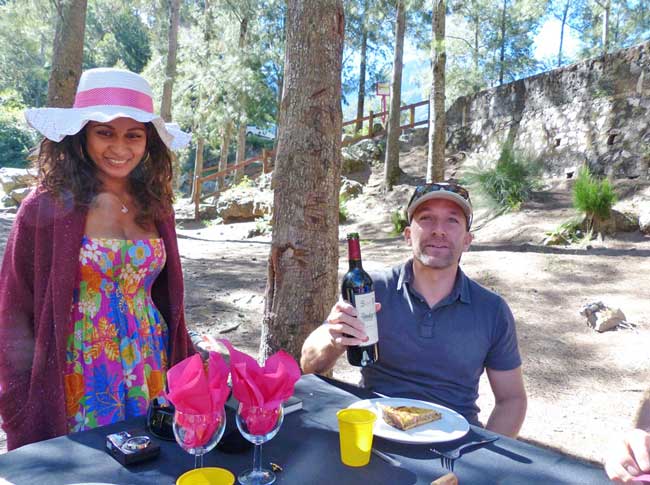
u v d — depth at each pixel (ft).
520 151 39.40
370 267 25.12
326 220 10.15
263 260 29.76
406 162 50.98
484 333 6.98
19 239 5.81
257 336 17.04
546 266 23.06
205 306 20.18
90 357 6.00
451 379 6.97
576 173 38.06
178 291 6.79
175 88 61.46
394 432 5.15
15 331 5.81
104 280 6.10
